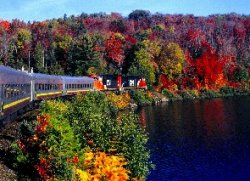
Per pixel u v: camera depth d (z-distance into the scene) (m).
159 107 112.81
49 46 168.88
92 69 138.88
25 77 47.41
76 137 29.47
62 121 27.81
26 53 162.88
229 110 102.94
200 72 176.50
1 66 36.97
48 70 135.62
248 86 182.25
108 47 170.25
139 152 32.00
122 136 32.06
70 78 79.75
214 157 54.12
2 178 23.20
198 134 68.88
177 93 150.38
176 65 166.38
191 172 47.97
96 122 32.72
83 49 140.50
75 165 26.64
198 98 151.62
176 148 58.91
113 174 28.39
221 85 176.75
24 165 26.22
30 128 29.30
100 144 31.30
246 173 47.72
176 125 77.88
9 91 37.34
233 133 69.50
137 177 31.61
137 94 119.81
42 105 43.41
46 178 24.98
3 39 174.50
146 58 155.38
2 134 32.88
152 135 68.06
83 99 55.84
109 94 103.56
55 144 25.58
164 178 45.84
